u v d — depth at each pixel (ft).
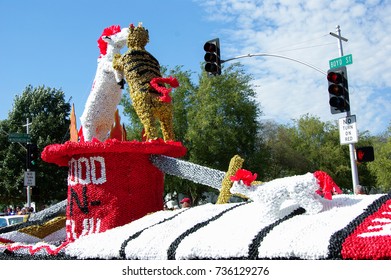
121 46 18.28
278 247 9.56
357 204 10.84
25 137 60.13
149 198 16.81
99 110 18.21
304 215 10.75
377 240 8.66
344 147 118.83
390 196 10.80
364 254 8.57
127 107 84.53
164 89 16.17
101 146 16.26
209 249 10.57
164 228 12.57
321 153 116.88
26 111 95.61
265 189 11.07
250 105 86.74
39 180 88.63
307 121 122.01
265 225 10.65
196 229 11.84
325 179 11.39
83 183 16.71
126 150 16.39
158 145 16.56
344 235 9.16
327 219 10.17
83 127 18.48
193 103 86.89
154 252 11.52
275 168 108.58
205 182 15.93
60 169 92.22
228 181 14.99
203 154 83.46
